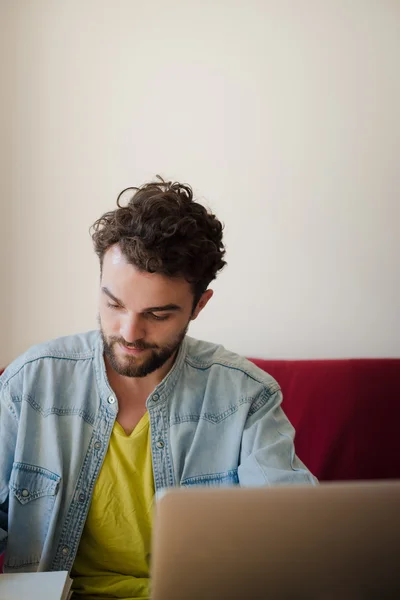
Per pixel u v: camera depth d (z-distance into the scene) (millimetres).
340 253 2010
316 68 1957
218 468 1132
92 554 1088
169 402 1145
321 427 1720
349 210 2000
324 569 584
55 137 1883
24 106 1864
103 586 1058
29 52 1856
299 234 1990
